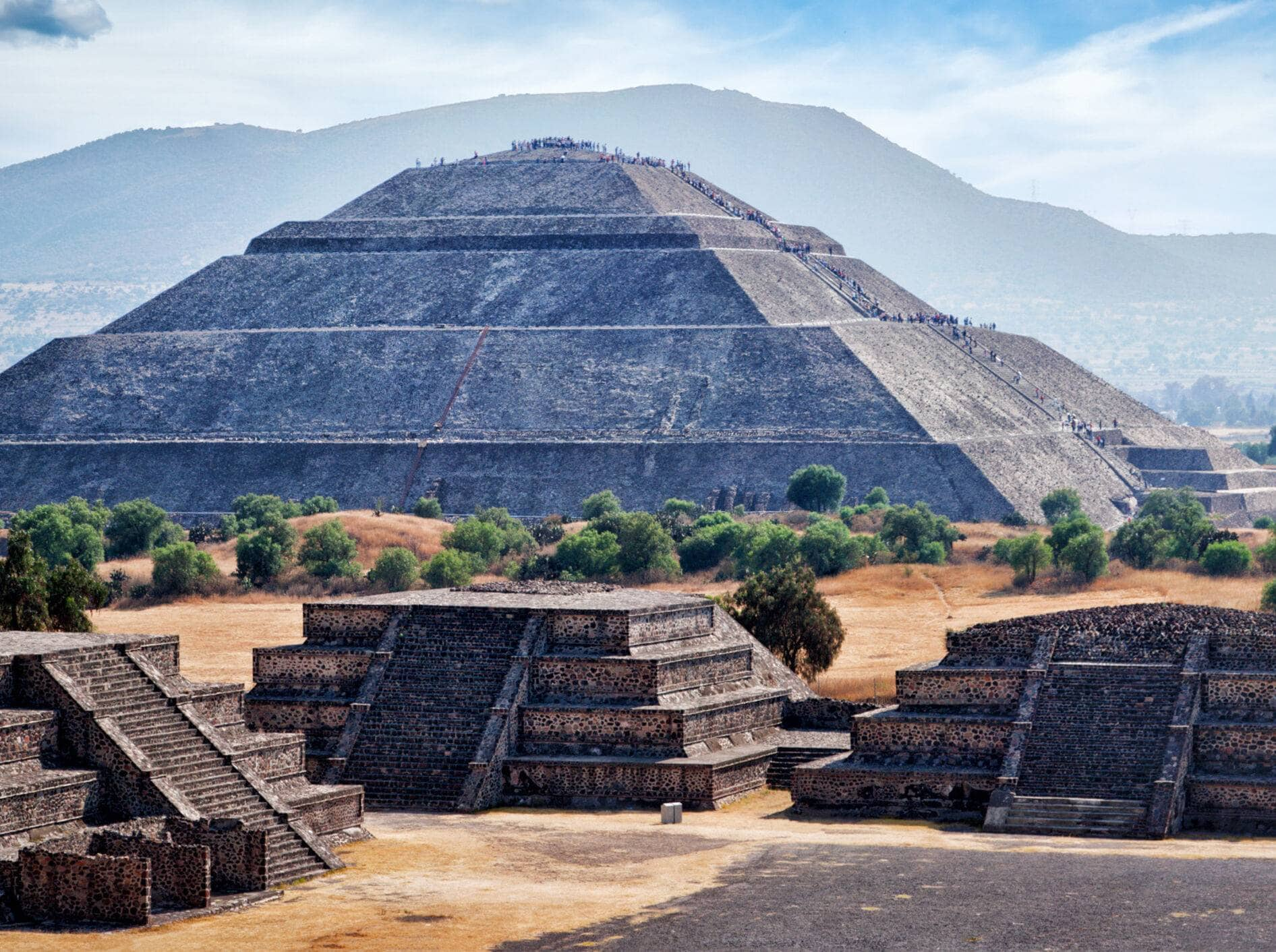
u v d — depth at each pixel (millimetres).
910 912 81062
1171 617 115188
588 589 132625
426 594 128625
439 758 114750
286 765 100250
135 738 92375
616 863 93375
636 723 115188
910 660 169375
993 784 106875
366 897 85812
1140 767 104875
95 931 79250
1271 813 101562
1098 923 78312
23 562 141750
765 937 77375
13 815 85000
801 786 110938
